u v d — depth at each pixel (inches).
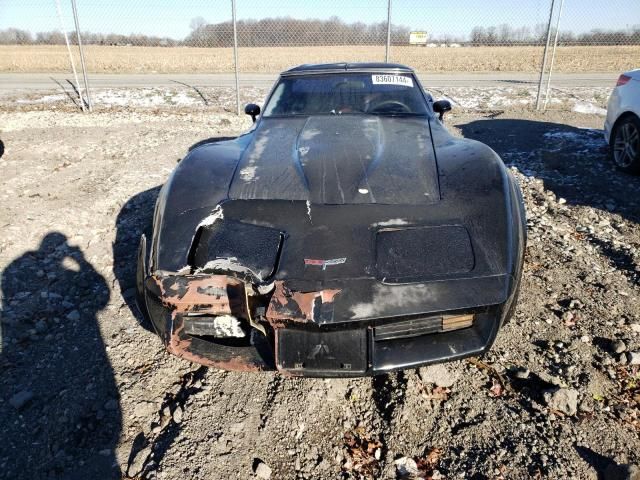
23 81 615.2
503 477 75.2
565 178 214.1
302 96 149.5
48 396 93.6
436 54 982.4
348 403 91.6
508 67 777.6
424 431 84.5
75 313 118.0
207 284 82.8
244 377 97.3
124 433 85.6
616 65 789.9
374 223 87.1
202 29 627.5
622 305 115.8
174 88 530.3
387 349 79.3
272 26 602.5
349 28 585.0
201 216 91.6
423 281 78.4
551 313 113.4
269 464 79.8
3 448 82.8
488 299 77.6
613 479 72.9
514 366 96.9
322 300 76.6
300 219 89.0
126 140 284.5
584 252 143.3
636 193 194.4
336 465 80.0
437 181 97.6
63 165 238.2
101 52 1069.8
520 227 90.5
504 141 282.7
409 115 139.8
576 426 83.4
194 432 84.8
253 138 126.3
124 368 100.2
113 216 175.3
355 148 112.7
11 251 149.5
